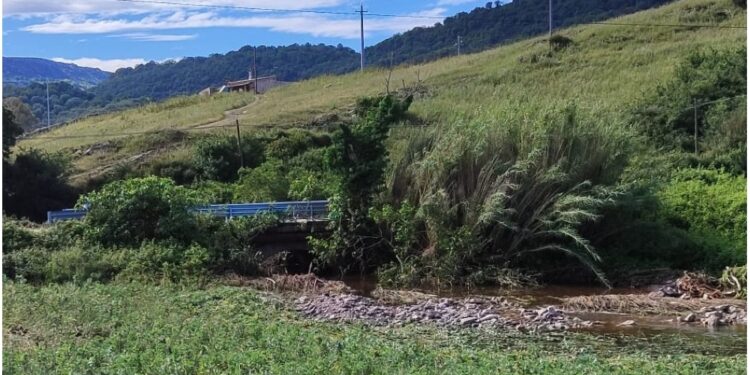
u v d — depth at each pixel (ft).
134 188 68.39
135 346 32.83
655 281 65.77
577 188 68.90
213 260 66.59
